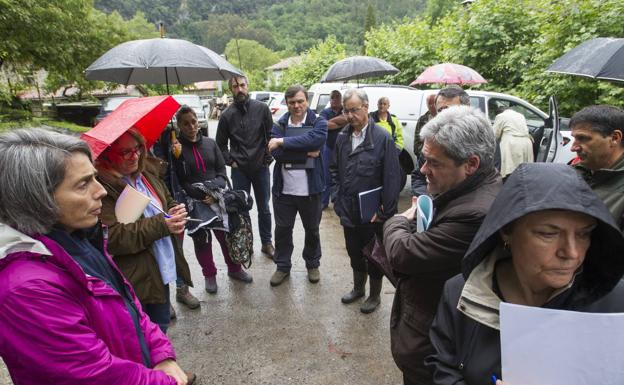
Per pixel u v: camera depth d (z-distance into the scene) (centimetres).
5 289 94
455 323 108
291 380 246
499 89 845
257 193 419
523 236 90
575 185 84
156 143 319
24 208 101
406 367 161
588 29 562
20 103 1565
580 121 203
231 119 395
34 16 1255
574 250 86
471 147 135
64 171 106
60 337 97
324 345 279
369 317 313
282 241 364
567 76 590
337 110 587
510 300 101
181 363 263
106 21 1580
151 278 211
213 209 322
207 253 343
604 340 82
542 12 674
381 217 294
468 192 142
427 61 1101
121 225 196
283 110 1047
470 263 100
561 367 84
